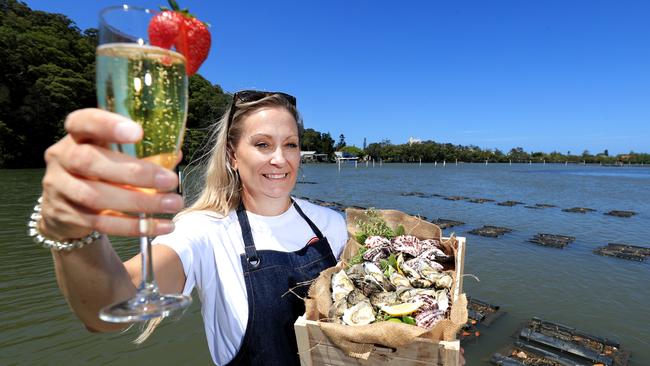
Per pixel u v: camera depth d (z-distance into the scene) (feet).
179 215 6.72
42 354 24.07
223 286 6.11
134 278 4.85
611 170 428.56
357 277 6.31
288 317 6.13
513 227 66.23
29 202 76.54
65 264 3.31
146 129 3.13
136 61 3.06
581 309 31.73
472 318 29.35
